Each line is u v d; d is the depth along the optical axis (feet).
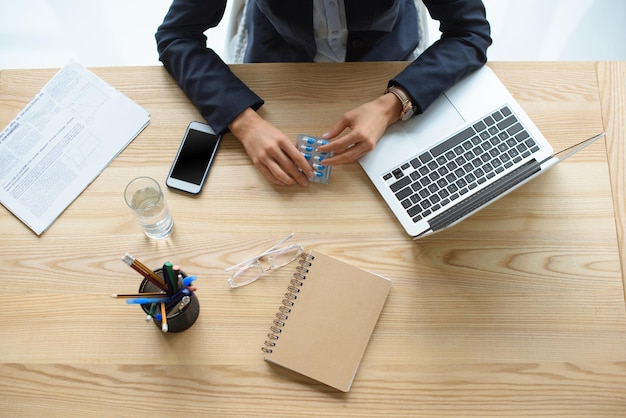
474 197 3.02
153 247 3.21
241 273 3.15
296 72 3.59
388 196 3.25
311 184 3.33
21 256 3.19
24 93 3.53
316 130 3.47
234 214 3.27
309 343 2.97
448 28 3.69
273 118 3.49
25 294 3.12
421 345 3.02
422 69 3.42
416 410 2.91
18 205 3.28
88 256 3.19
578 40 6.17
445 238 3.22
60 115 3.46
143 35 6.36
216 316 3.08
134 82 3.58
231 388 2.95
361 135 3.24
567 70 3.57
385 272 3.16
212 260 3.18
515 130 3.34
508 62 3.60
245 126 3.37
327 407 2.91
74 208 3.28
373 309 3.05
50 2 6.46
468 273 3.16
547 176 3.33
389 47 4.46
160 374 2.97
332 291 3.08
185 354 3.01
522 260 3.18
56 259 3.19
